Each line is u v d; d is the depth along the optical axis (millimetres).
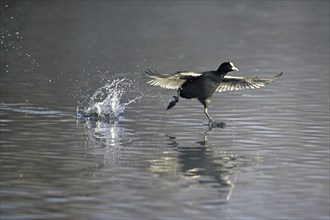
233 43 58906
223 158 25281
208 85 29359
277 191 21609
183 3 87625
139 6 83000
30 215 19297
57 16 71000
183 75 29094
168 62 48781
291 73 44188
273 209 20047
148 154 25719
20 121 30422
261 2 90938
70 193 21219
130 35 62344
